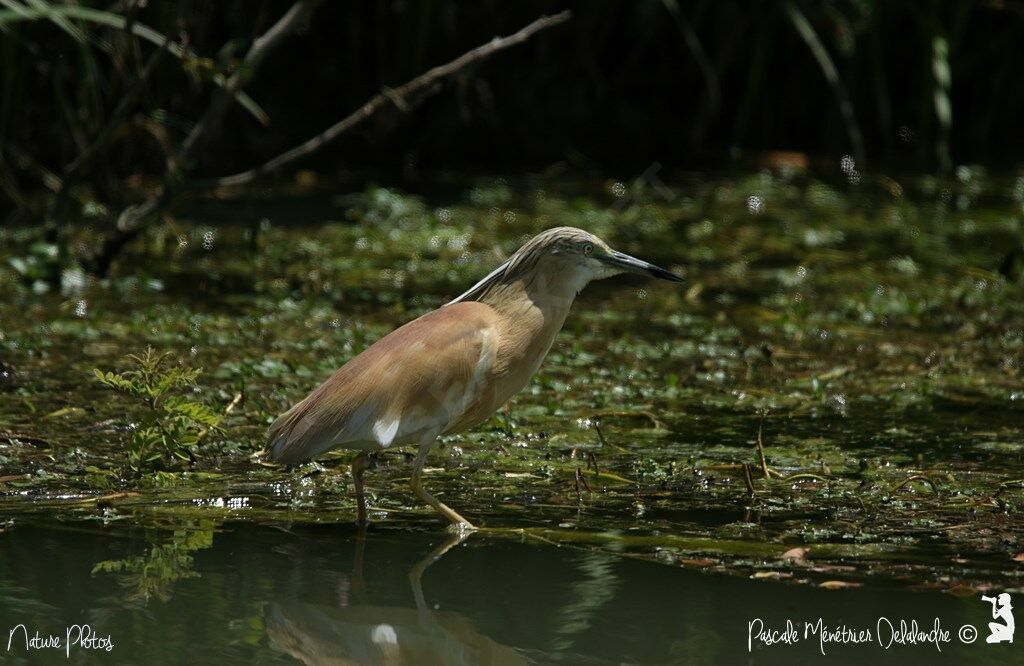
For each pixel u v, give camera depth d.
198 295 13.99
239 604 6.86
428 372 8.13
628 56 23.27
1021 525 8.16
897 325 13.62
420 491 8.18
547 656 6.29
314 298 13.83
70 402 10.17
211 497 8.50
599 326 13.52
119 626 6.54
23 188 18.52
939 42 22.33
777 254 17.03
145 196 18.03
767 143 24.00
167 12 17.27
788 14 22.06
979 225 18.86
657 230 18.09
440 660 6.26
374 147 21.56
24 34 16.80
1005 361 12.16
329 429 7.95
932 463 9.38
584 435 9.97
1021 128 25.11
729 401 10.90
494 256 16.17
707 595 7.07
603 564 7.51
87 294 13.76
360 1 21.56
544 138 22.50
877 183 21.84
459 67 13.66
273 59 21.14
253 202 18.12
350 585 7.15
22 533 7.79
